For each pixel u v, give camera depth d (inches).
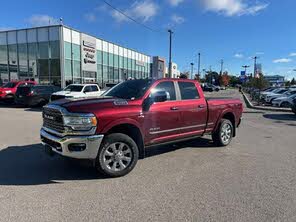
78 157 191.2
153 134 231.5
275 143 328.2
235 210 152.3
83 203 159.9
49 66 1184.8
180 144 315.3
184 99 262.2
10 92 813.2
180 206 156.9
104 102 206.5
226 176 207.6
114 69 1576.0
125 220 140.8
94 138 192.2
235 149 294.5
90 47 1332.4
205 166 232.4
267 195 172.7
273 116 641.0
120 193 174.7
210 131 291.6
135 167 228.1
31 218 142.1
